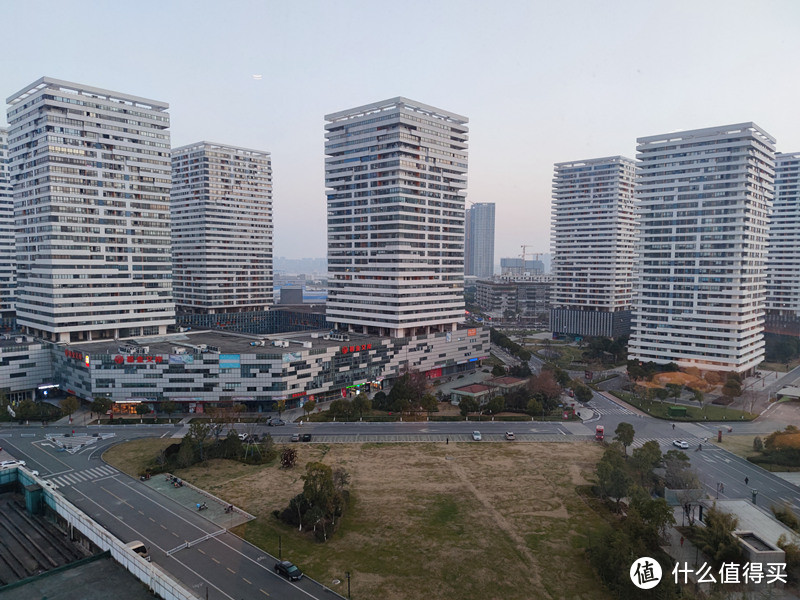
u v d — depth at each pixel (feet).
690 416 628.69
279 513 364.58
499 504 386.11
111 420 587.68
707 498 376.27
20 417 574.15
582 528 351.87
